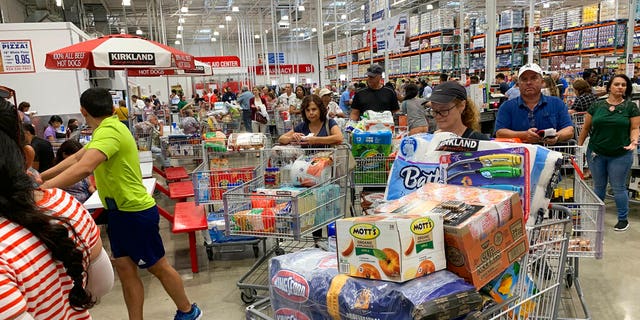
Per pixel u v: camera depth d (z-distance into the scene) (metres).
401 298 1.23
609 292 3.50
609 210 5.54
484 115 8.43
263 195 3.12
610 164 4.74
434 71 15.05
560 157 1.86
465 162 1.93
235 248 4.89
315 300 1.40
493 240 1.45
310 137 4.18
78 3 19.56
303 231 3.10
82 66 4.68
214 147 4.38
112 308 3.71
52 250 1.07
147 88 26.62
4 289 0.94
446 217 1.42
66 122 10.49
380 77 5.64
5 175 1.02
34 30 10.20
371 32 11.84
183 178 6.99
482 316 1.37
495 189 1.71
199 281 4.12
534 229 1.87
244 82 29.77
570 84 12.04
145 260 2.94
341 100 11.48
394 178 2.10
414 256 1.31
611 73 10.91
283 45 43.91
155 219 2.95
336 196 3.37
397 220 1.30
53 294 1.09
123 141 2.76
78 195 4.63
